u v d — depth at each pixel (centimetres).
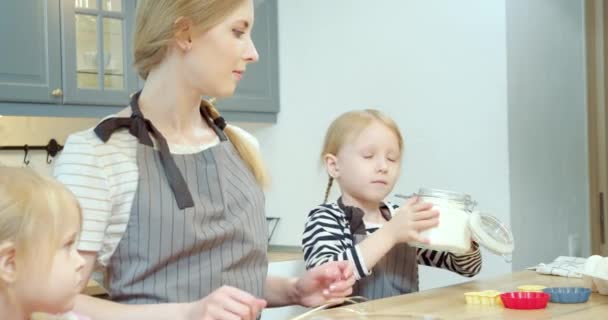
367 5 281
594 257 129
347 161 158
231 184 118
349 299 126
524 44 257
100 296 231
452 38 260
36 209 85
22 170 91
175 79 113
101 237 105
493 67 251
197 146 119
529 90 259
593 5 293
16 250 84
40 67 249
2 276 83
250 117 300
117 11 270
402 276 153
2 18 240
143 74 118
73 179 104
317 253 147
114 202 107
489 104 252
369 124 158
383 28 277
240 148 126
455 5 259
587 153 290
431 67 265
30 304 86
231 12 110
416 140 269
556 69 274
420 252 164
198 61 110
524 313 108
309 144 300
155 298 108
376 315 109
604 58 291
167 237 108
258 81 301
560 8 276
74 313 99
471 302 117
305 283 124
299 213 303
